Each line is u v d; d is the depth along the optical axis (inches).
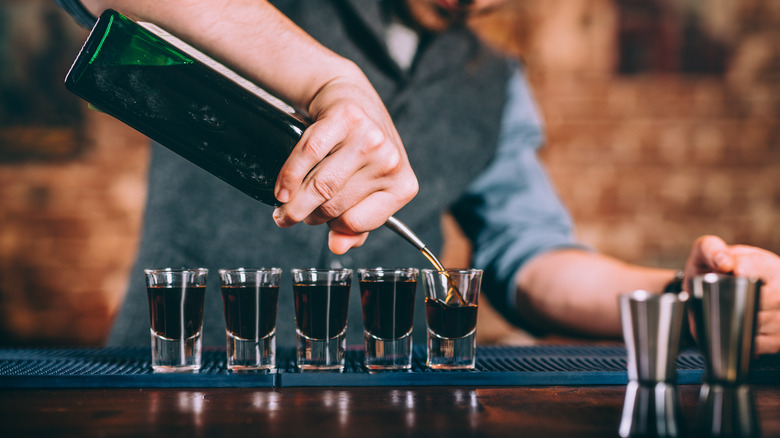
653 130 91.3
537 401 25.4
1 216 88.7
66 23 88.3
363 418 23.4
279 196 26.6
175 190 42.9
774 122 90.9
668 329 22.9
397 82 44.0
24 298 89.1
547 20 90.6
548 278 40.9
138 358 31.5
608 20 90.7
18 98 88.4
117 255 89.8
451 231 88.6
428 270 28.9
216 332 43.1
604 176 91.7
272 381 27.5
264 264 43.3
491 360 31.1
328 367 28.4
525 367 29.6
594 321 38.9
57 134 89.0
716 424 21.8
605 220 91.7
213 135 27.3
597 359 31.4
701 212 91.7
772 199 91.2
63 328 89.3
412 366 29.7
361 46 43.4
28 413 23.9
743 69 90.8
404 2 43.1
